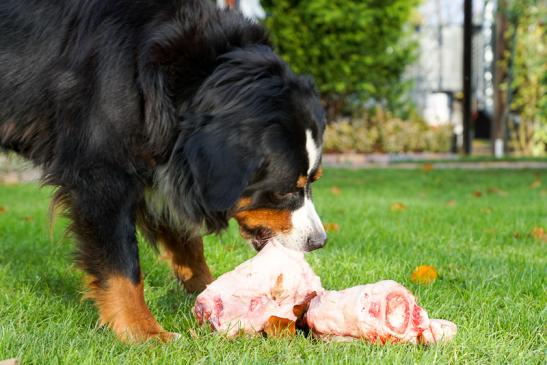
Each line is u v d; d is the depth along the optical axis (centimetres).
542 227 607
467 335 299
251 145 295
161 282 408
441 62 2820
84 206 316
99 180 313
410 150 1773
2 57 333
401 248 494
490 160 1488
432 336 282
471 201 827
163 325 327
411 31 1875
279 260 303
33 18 331
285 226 329
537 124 1839
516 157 1560
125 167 314
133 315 310
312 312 286
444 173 1258
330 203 781
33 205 768
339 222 626
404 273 421
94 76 311
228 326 289
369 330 274
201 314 301
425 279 399
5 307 342
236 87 301
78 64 316
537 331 316
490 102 2583
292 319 289
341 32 1734
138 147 313
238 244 505
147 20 314
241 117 296
